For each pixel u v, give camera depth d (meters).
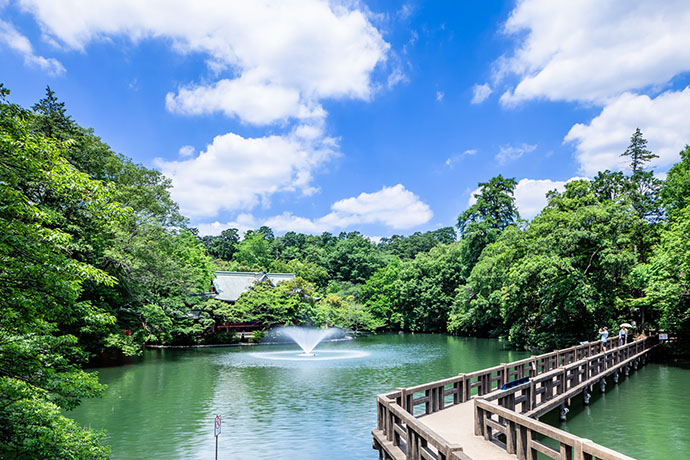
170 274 28.84
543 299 28.94
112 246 25.52
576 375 14.48
